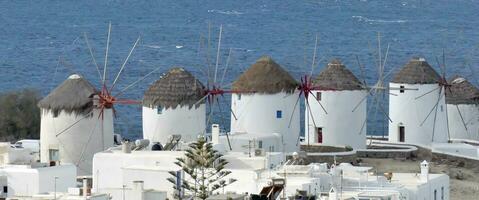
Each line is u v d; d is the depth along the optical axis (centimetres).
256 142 17975
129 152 15375
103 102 18450
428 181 15050
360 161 19638
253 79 19662
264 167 14775
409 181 15012
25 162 15075
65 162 17700
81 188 13388
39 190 14212
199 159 13638
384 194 13250
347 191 13425
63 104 18250
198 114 18988
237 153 15500
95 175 15112
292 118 19775
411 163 19600
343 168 14912
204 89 19225
